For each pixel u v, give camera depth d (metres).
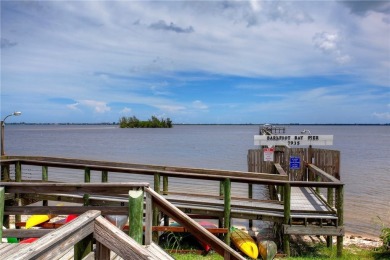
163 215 9.22
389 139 106.81
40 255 2.42
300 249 9.92
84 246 3.17
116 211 5.11
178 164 34.12
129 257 3.01
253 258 8.66
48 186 5.20
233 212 8.88
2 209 5.16
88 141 83.19
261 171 13.66
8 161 9.71
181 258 8.01
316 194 11.51
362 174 28.55
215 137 111.88
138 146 63.94
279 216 8.90
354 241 11.45
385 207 16.91
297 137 13.67
